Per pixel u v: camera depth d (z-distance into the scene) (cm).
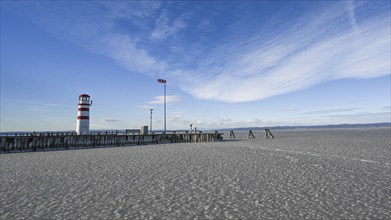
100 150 2683
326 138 4128
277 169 1373
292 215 719
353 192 930
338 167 1401
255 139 4388
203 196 913
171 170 1397
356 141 3256
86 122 3562
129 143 3488
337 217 698
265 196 902
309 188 994
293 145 2764
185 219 705
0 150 2447
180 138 4169
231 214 736
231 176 1223
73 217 730
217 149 2467
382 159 1672
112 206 821
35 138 2683
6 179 1231
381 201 823
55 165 1636
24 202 870
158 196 923
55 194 962
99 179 1203
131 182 1135
